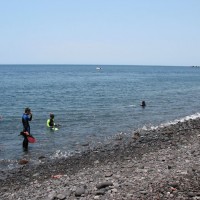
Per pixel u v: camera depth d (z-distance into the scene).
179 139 22.80
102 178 13.95
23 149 22.47
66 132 28.38
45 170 17.19
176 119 36.00
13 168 18.00
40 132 28.36
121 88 83.06
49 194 12.02
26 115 23.23
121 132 28.25
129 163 16.88
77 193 11.55
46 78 138.88
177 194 10.48
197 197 10.12
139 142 23.03
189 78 146.12
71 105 48.06
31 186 14.20
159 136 24.81
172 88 84.06
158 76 168.38
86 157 19.55
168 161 15.98
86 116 37.47
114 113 39.94
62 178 15.06
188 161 15.48
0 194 13.34
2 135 27.31
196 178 12.16
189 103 51.88
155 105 48.53
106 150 21.20
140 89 79.94
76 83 105.19
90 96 62.09
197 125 29.12
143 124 32.56
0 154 21.11
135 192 11.06
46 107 45.94
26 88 82.75
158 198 10.22
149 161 16.64
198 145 19.97
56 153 21.22
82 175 15.16
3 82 108.38
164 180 12.20
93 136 26.64
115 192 11.30
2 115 38.72
